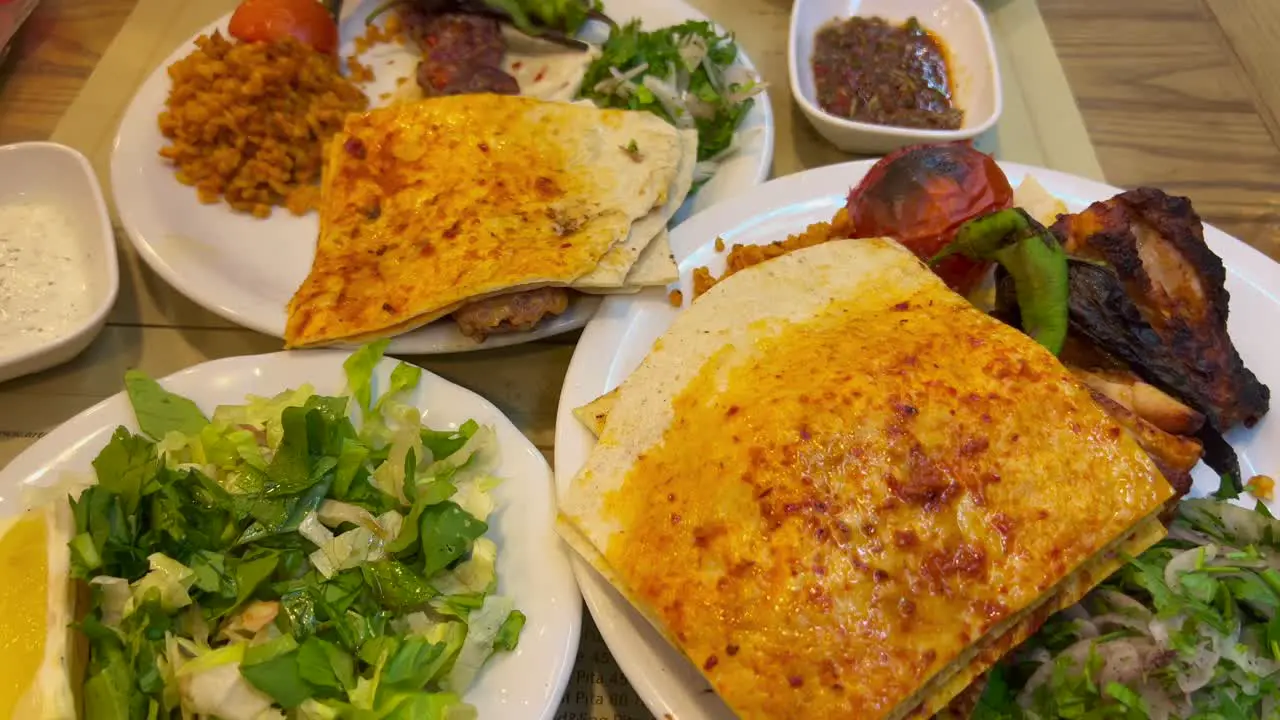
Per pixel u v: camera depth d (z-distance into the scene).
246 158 0.35
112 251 0.32
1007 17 0.43
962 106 0.38
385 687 0.22
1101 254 0.27
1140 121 0.39
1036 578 0.21
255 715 0.21
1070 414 0.22
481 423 0.27
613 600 0.24
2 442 0.30
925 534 0.21
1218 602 0.22
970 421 0.22
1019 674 0.23
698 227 0.32
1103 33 0.42
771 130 0.37
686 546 0.22
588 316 0.31
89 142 0.38
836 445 0.22
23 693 0.21
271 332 0.30
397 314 0.29
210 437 0.26
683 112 0.36
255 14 0.38
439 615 0.24
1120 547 0.22
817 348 0.25
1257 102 0.39
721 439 0.23
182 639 0.22
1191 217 0.28
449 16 0.40
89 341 0.31
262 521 0.24
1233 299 0.30
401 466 0.26
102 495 0.23
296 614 0.23
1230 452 0.26
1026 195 0.32
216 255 0.33
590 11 0.40
